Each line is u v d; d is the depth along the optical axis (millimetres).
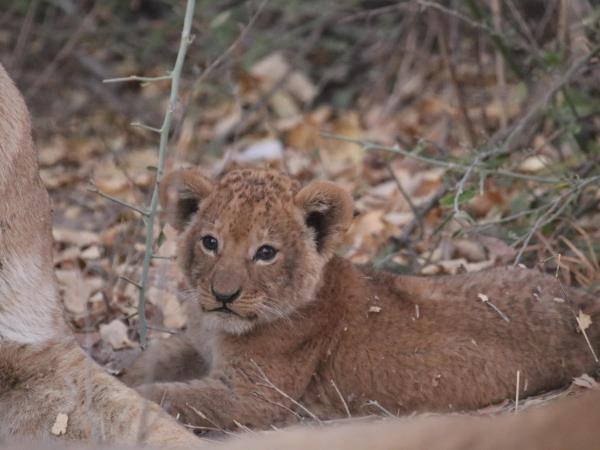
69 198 14961
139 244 12336
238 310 9055
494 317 9414
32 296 8859
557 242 11211
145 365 9656
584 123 12906
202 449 6594
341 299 9484
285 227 9234
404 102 18078
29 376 8492
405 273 11008
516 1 15719
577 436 4391
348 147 16016
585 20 12688
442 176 13156
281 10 19031
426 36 18453
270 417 9219
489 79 16922
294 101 18031
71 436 8133
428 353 9281
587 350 9266
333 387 9359
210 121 17344
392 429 4742
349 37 18969
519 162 12328
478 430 4543
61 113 18359
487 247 11258
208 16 18094
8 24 19969
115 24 19484
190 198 9602
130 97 18641
